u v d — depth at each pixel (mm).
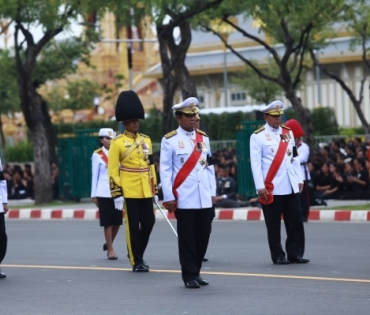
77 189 60844
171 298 21578
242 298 21188
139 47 148000
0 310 20859
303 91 113875
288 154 27359
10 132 137375
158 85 139250
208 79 121000
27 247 35125
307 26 56469
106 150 30516
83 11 54094
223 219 45656
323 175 51000
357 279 23500
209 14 54969
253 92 101562
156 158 58750
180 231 23094
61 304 21344
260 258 28828
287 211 27234
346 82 109125
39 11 55406
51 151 70000
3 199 26078
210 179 23484
